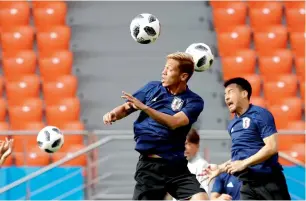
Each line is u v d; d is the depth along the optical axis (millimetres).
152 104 20750
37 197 37844
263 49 48625
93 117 45344
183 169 20781
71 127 42438
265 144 22047
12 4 49375
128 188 40531
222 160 41438
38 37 47969
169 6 50281
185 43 48938
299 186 39156
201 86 46375
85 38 48938
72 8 50188
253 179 22344
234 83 22812
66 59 46688
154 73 47688
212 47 48656
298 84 47031
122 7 50250
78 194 38125
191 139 26422
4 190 29203
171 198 26078
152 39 21938
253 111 22453
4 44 47594
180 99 20734
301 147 42125
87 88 46625
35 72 46688
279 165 22547
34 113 43719
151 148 20516
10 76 46125
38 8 49469
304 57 48344
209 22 50000
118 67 47750
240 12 49812
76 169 38406
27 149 41188
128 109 20688
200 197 20484
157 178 20625
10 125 43469
